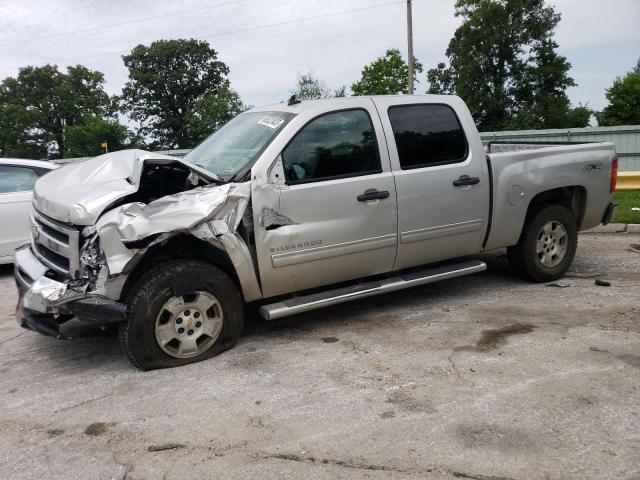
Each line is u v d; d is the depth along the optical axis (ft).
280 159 13.87
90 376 13.03
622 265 20.74
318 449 9.61
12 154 249.34
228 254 13.12
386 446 9.61
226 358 13.62
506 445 9.48
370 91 151.43
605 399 10.84
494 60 160.76
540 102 156.04
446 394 11.34
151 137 254.27
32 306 12.27
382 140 15.24
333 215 14.35
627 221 28.25
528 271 18.35
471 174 16.42
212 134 17.58
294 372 12.71
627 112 164.86
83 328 14.98
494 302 17.07
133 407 11.39
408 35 97.45
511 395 11.17
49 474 9.27
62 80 264.11
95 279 12.31
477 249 17.16
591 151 18.95
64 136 239.50
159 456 9.63
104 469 9.33
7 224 23.89
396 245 15.46
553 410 10.53
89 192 12.70
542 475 8.66
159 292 12.65
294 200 13.84
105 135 218.79
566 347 13.37
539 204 18.48
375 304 17.48
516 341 13.89
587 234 27.22
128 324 12.54
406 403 11.05
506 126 151.64
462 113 16.79
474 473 8.77
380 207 14.97
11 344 15.57
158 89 245.65
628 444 9.37
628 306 16.07
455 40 165.78
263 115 15.98
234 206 13.08
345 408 10.96
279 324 15.98
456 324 15.34
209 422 10.66
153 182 14.08
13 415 11.34
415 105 16.11
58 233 12.99
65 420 11.02
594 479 8.52
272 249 13.69
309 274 14.44
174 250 13.55
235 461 9.37
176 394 11.84
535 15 156.56
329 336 14.89
